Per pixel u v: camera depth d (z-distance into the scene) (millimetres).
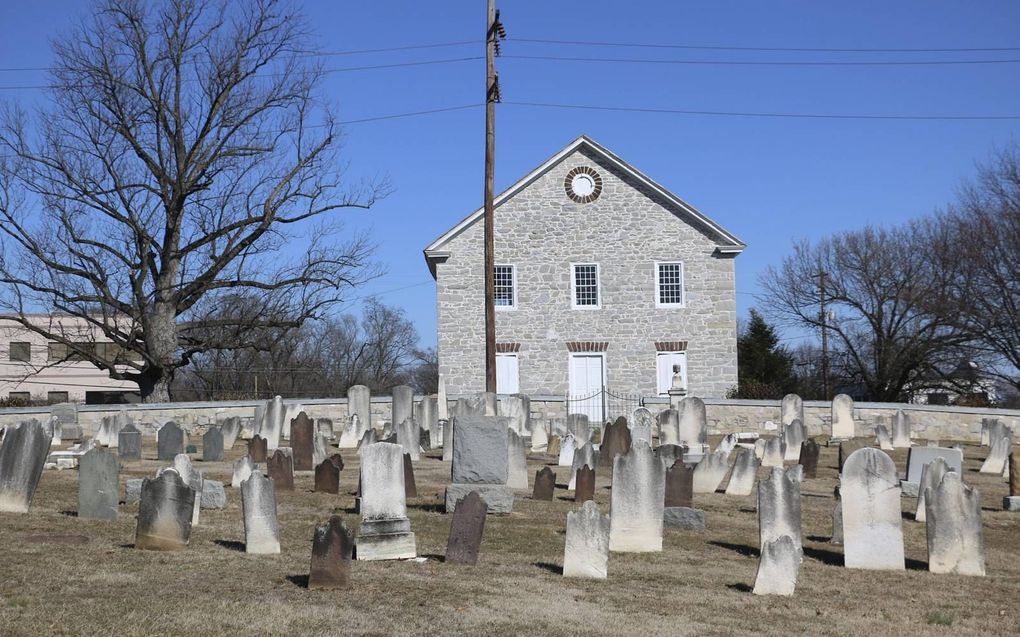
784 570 12547
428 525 16062
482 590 11781
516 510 17859
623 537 14945
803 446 24734
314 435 24688
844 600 12422
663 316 43531
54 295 41438
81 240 41219
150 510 13344
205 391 59906
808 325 60031
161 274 42562
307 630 9797
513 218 43656
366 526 13281
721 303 43562
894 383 55688
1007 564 14984
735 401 37906
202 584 11453
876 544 14266
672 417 29812
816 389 58938
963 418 36125
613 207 43812
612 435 25984
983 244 49188
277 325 43469
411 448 26141
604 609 11266
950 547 14188
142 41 40875
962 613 11984
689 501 18266
